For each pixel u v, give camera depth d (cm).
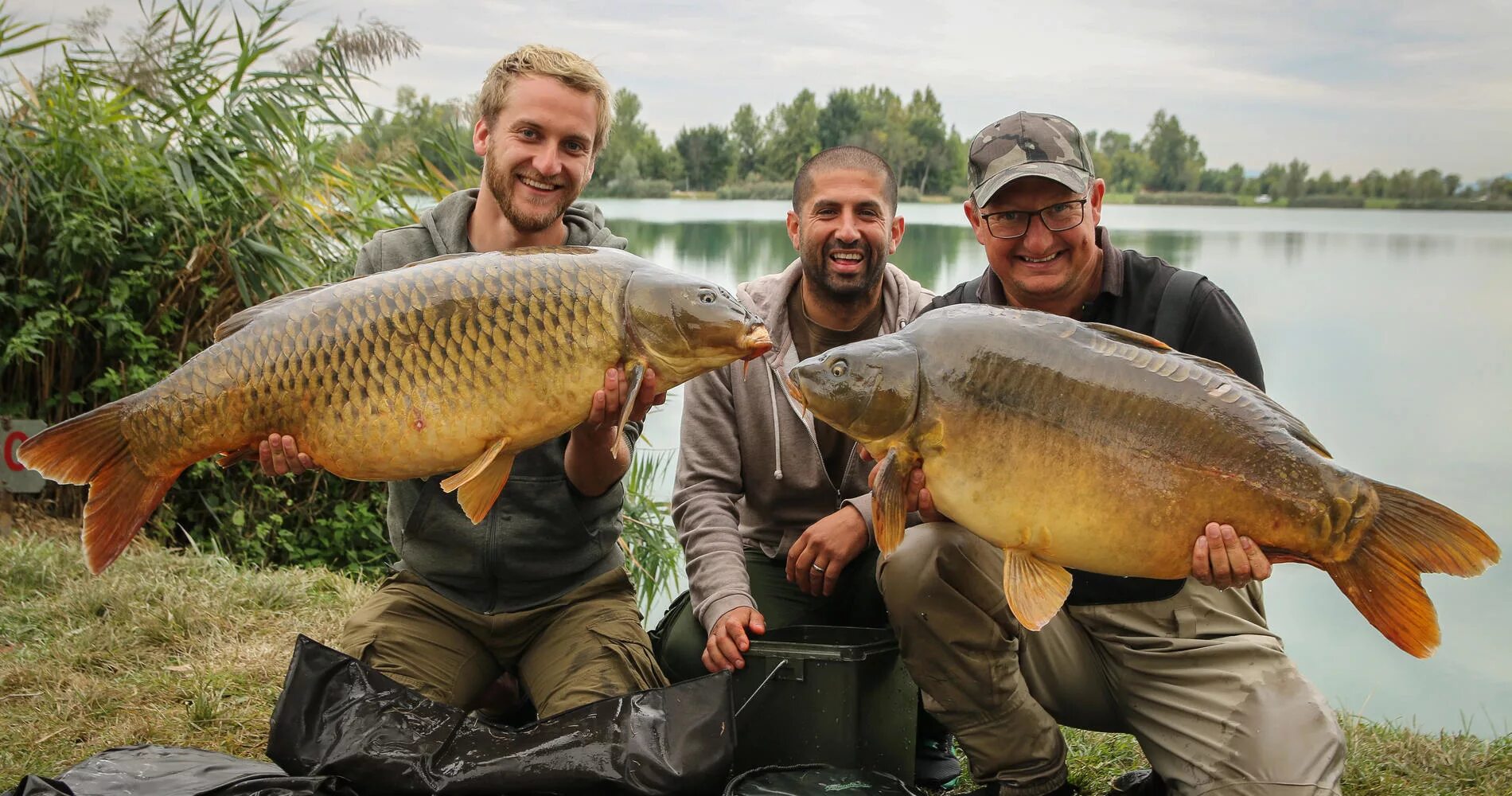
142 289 546
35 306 528
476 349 237
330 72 586
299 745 251
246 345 240
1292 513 226
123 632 379
